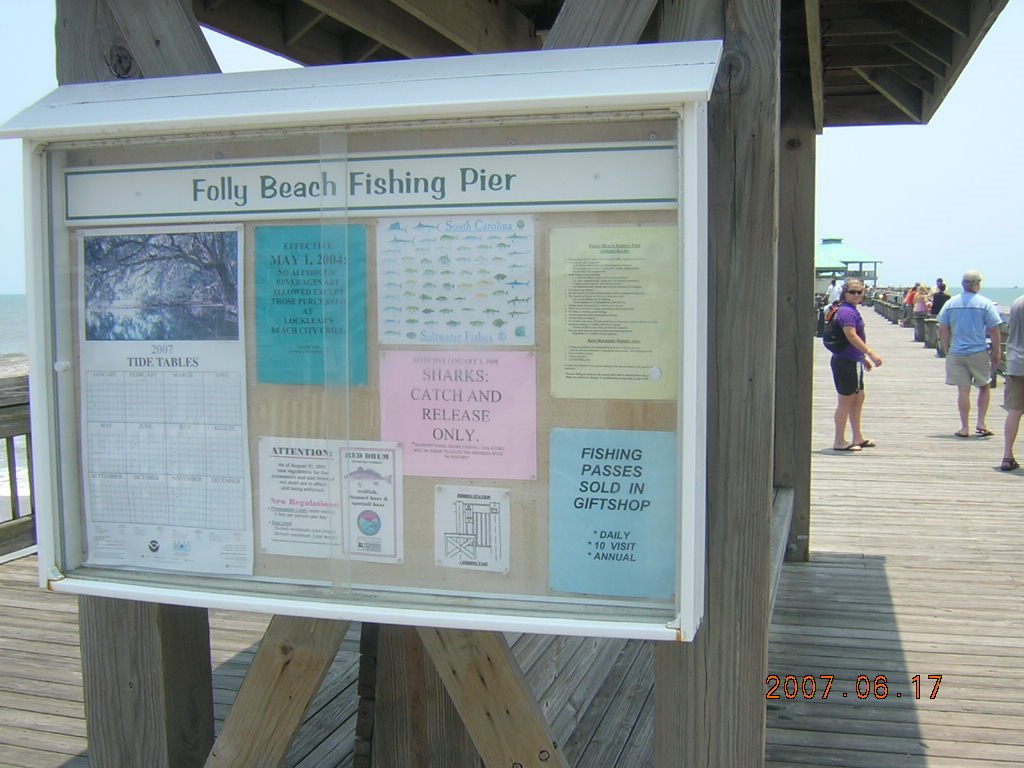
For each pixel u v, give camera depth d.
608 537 1.73
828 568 5.80
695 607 1.67
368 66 1.84
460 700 1.98
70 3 2.24
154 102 1.86
